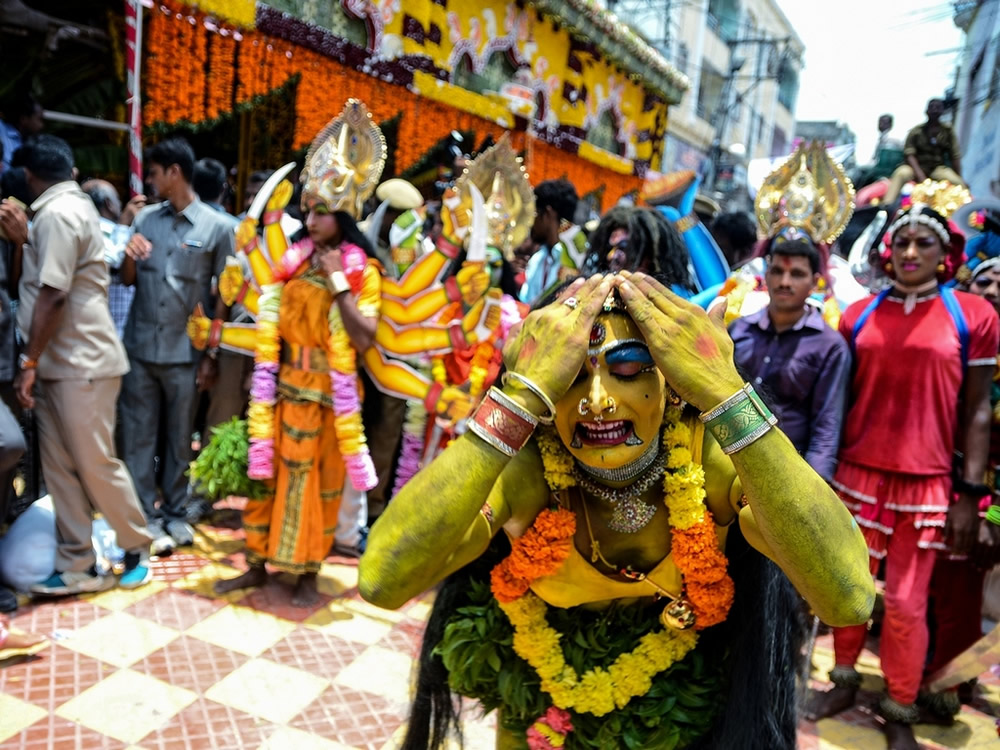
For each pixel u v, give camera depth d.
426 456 4.00
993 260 3.39
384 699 2.83
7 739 2.48
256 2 5.18
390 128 7.11
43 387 3.27
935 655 3.25
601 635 1.62
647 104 12.10
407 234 4.02
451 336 3.64
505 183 3.79
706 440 1.53
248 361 4.45
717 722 1.57
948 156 6.64
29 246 3.31
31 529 3.50
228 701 2.77
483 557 1.74
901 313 2.85
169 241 3.99
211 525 4.43
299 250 3.44
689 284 2.97
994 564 2.98
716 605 1.50
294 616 3.42
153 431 4.09
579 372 1.38
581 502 1.56
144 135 4.91
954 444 2.88
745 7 24.09
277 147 6.62
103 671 2.90
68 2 5.39
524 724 1.71
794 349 2.84
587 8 9.34
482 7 7.86
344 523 4.12
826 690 3.18
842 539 1.26
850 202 3.47
